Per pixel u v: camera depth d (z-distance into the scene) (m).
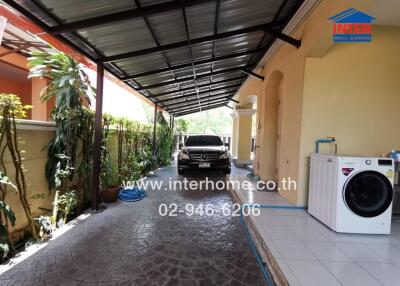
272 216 3.22
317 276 1.84
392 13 2.96
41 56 3.25
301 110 3.51
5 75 6.41
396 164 3.05
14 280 1.95
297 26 3.64
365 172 2.66
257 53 5.23
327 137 3.49
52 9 2.20
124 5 2.33
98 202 3.83
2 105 2.26
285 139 4.18
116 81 4.88
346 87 3.46
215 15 3.09
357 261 2.08
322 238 2.55
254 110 9.39
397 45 3.44
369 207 2.69
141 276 2.04
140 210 3.83
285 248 2.30
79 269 2.12
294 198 3.71
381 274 1.89
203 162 6.62
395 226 2.97
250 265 2.27
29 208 2.56
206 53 4.54
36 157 2.85
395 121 3.49
